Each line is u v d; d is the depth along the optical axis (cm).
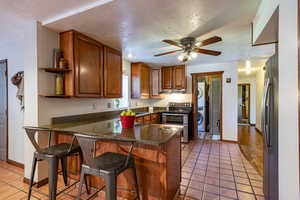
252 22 199
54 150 171
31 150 221
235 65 438
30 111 216
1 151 304
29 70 216
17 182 228
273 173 153
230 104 443
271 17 134
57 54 220
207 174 255
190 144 422
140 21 198
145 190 170
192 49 258
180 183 217
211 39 208
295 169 97
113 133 173
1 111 300
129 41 267
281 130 120
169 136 160
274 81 147
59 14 190
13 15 192
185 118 434
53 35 226
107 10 172
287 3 105
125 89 424
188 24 205
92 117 302
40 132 214
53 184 160
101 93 269
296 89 95
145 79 464
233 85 440
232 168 276
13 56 276
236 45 296
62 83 224
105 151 189
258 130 573
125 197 182
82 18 191
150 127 208
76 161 220
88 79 243
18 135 276
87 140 135
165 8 167
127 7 167
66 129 191
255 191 209
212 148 387
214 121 537
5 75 289
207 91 575
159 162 163
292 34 99
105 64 280
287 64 107
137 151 172
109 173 133
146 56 375
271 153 158
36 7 175
